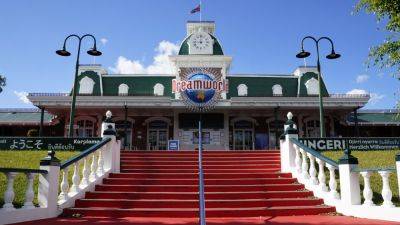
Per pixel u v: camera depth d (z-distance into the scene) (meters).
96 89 30.75
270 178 12.20
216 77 29.53
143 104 26.69
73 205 9.90
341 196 9.77
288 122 13.67
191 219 8.97
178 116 29.05
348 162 9.57
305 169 11.84
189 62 29.72
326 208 9.82
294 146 12.80
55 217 9.11
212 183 11.70
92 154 11.41
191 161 14.34
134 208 9.75
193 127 28.86
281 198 10.65
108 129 12.70
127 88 30.89
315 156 11.19
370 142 16.30
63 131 29.03
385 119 31.56
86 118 28.80
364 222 8.15
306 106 26.67
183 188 11.04
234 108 27.91
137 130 28.94
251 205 10.04
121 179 11.62
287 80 31.88
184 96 27.59
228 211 9.40
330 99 26.42
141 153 15.52
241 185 11.28
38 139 16.66
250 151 16.12
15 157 14.80
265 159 15.11
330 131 29.11
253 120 29.23
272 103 26.78
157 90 30.73
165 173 12.61
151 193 10.48
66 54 19.00
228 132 28.89
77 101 26.11
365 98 26.31
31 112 33.75
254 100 26.89
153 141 28.89
